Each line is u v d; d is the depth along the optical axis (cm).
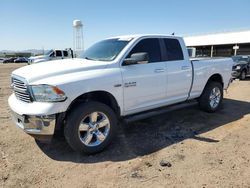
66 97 348
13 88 409
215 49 5056
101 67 397
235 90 991
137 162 359
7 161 361
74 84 356
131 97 429
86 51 519
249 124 527
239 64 1405
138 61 413
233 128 501
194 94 567
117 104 414
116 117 408
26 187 298
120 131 488
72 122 361
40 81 350
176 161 359
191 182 304
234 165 344
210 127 509
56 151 397
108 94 400
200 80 567
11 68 2873
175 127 509
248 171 328
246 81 1342
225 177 314
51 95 342
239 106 696
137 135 466
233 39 4259
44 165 351
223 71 636
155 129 498
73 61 437
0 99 808
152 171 332
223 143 422
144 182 306
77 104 375
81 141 371
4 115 596
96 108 378
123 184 302
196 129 497
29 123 351
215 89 613
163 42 492
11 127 506
